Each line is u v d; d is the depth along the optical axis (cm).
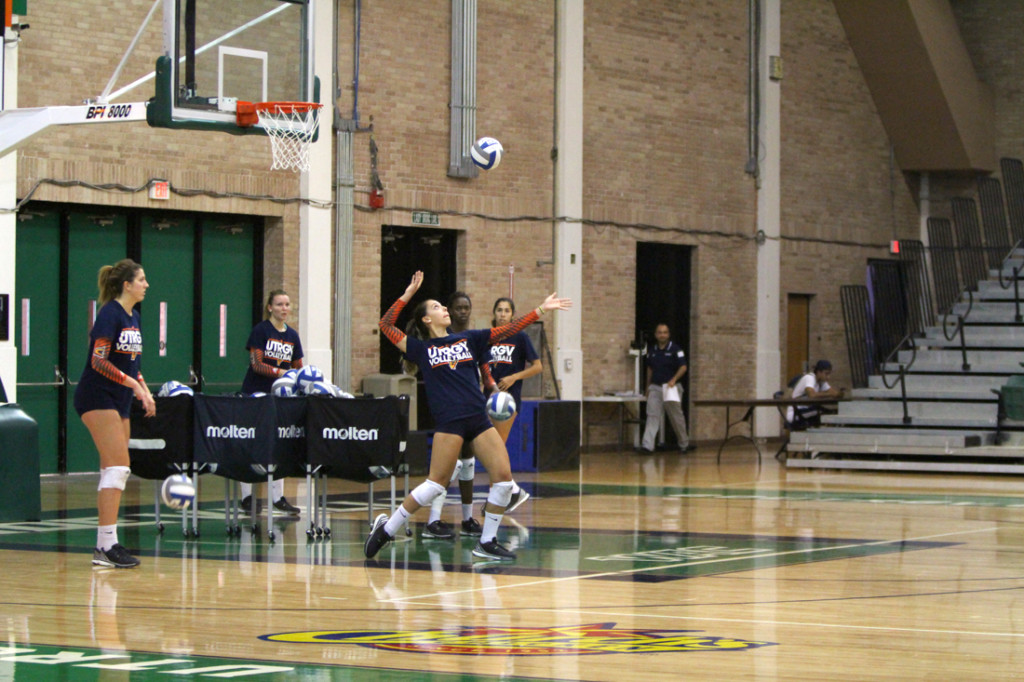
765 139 2805
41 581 963
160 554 1119
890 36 2914
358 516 1433
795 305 2920
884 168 3073
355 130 2150
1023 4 3056
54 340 1917
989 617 834
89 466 1959
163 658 691
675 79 2652
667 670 668
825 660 696
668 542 1224
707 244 2716
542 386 2417
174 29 1469
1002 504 1630
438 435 1087
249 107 1516
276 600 884
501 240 2372
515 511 1507
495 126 2362
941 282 2648
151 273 2006
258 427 1204
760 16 2798
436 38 2267
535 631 777
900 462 2155
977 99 3033
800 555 1137
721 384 2747
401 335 1098
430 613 838
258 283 2114
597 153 2517
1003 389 2159
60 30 1853
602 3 2523
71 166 1864
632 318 2580
